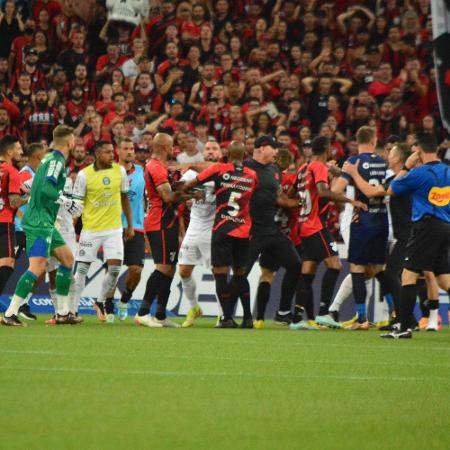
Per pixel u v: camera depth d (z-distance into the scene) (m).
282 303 49.03
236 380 26.16
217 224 45.81
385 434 19.64
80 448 17.81
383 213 46.38
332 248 46.97
